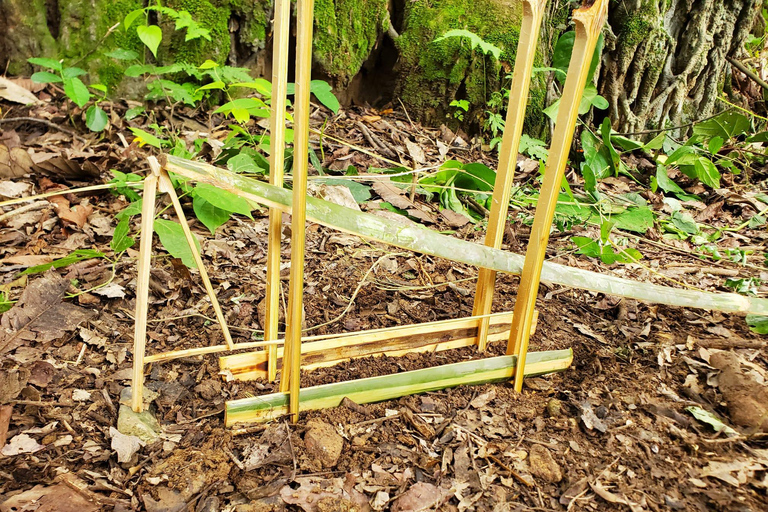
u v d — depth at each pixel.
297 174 0.59
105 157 1.20
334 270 1.03
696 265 1.20
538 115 1.74
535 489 0.64
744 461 0.67
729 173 1.78
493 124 1.66
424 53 1.71
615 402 0.76
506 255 0.74
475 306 0.84
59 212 1.05
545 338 0.90
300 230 0.61
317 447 0.66
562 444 0.69
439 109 1.74
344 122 1.63
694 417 0.74
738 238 1.36
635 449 0.69
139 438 0.66
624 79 1.84
